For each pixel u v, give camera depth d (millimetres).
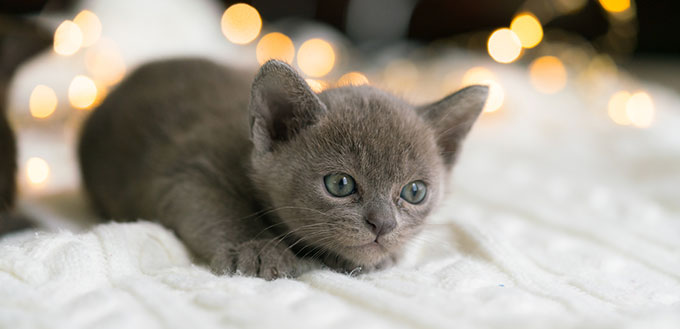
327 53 757
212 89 410
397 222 324
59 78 593
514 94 709
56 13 628
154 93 409
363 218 319
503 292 290
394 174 325
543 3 819
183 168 354
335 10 975
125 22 659
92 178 409
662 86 858
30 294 266
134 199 373
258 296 274
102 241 307
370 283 301
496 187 473
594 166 543
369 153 323
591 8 901
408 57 893
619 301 297
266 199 341
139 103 404
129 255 307
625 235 386
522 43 749
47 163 491
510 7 950
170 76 424
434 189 345
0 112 374
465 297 284
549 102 729
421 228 347
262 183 338
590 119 684
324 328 254
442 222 383
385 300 271
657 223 416
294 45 813
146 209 363
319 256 336
